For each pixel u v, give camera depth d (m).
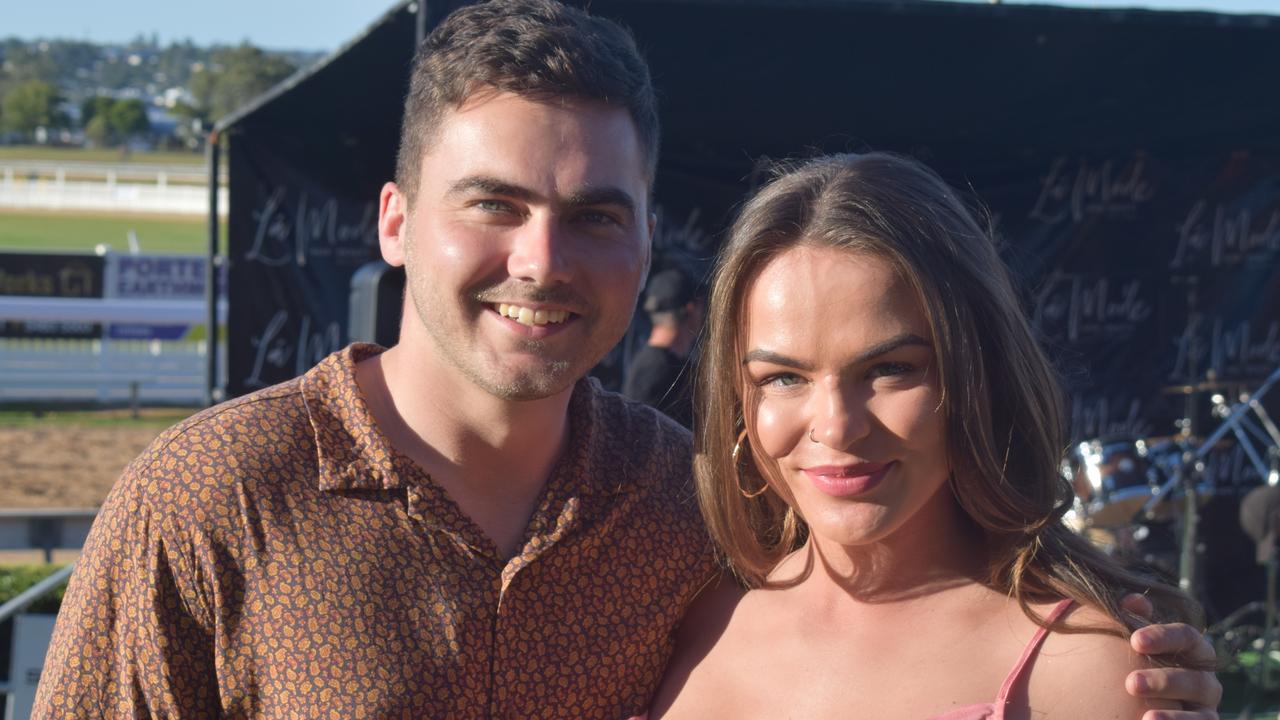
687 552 1.91
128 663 1.66
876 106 6.39
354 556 1.68
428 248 1.75
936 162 7.18
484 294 1.73
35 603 6.20
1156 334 7.22
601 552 1.83
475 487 1.80
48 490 11.05
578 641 1.79
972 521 1.82
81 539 7.98
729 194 7.09
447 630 1.69
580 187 1.71
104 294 16.86
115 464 12.33
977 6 5.07
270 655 1.65
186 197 41.78
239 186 7.50
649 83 1.83
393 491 1.72
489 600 1.72
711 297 1.80
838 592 1.79
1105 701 1.56
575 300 1.73
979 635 1.68
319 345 7.59
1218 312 7.22
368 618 1.66
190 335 16.45
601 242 1.75
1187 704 1.61
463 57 1.72
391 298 4.97
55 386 15.66
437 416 1.79
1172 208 7.22
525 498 1.82
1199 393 7.20
